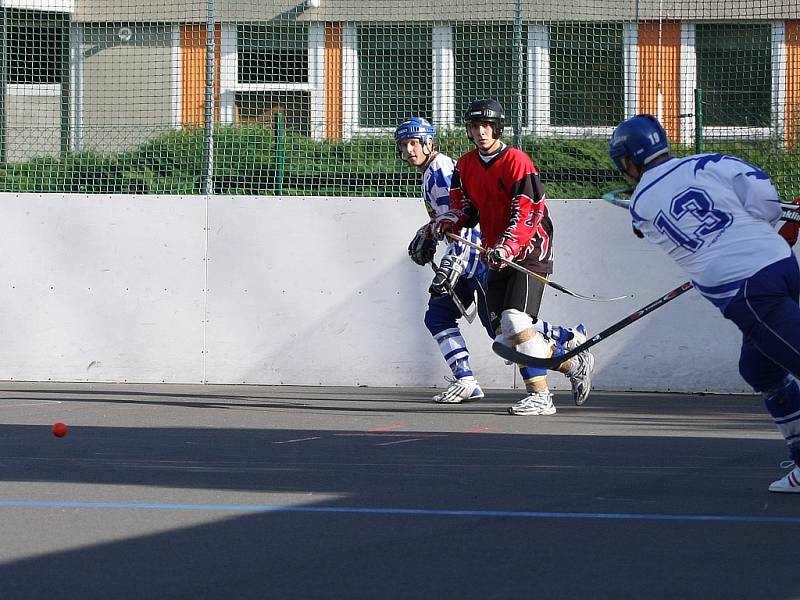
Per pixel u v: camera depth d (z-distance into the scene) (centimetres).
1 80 2522
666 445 1612
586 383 2012
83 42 2553
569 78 2492
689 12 2483
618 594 883
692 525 1110
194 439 1656
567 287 2317
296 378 2364
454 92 2545
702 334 2298
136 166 2472
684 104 2480
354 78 2570
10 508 1181
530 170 1872
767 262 1135
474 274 2048
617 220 2308
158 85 2548
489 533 1079
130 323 2391
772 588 899
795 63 2461
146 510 1173
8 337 2408
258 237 2367
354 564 968
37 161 2495
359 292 2352
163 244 2383
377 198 2345
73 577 928
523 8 2509
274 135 2472
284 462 1462
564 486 1305
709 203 1147
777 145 2431
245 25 2577
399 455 1519
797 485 1259
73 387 2312
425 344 2339
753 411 2020
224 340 2377
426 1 2547
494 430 1759
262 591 890
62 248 2398
